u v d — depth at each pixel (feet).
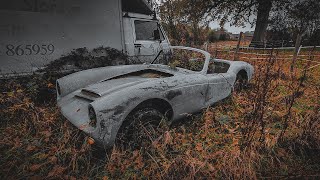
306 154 8.12
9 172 7.11
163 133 8.34
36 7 11.69
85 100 8.96
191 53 12.16
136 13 16.30
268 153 7.90
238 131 9.24
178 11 46.98
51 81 12.21
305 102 12.32
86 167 7.50
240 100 12.35
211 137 8.98
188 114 9.40
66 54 12.93
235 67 13.12
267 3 63.52
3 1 10.75
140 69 11.76
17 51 11.39
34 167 7.11
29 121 9.59
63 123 9.48
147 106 8.35
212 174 7.06
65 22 12.72
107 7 14.20
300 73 18.31
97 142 7.15
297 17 58.80
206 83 10.15
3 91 10.91
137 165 7.33
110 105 7.10
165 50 13.79
